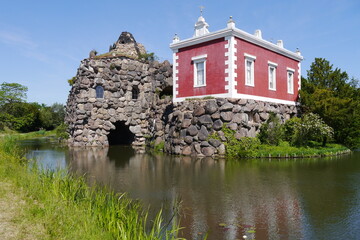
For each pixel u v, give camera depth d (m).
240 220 6.78
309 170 12.92
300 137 19.48
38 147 25.14
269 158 16.67
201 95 20.09
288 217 6.95
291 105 23.81
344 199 8.43
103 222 5.57
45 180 8.03
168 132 21.83
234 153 17.00
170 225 6.49
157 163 15.55
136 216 5.64
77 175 12.10
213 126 17.97
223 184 10.35
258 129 19.61
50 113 65.19
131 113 27.81
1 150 11.86
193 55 20.73
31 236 4.86
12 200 6.56
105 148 24.58
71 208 6.12
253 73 20.11
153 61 29.66
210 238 5.79
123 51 31.97
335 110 20.72
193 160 16.38
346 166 13.95
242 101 18.38
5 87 40.91
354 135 22.23
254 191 9.35
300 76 25.89
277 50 22.72
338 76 26.69
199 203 8.12
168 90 29.28
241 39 19.25
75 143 26.28
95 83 26.58
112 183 10.69
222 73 18.86
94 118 26.67
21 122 43.34
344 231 6.04
